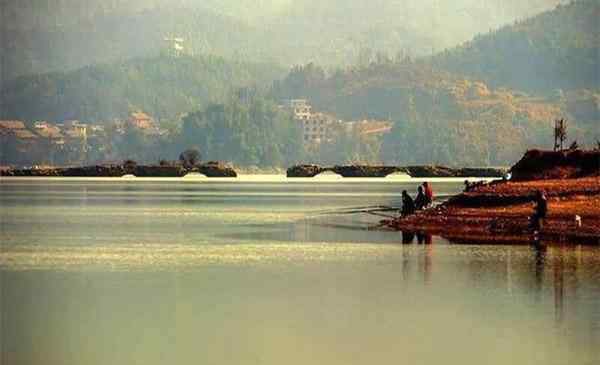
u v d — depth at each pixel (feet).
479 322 253.03
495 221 515.50
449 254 405.39
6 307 287.48
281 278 342.44
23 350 232.32
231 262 398.01
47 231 592.60
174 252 444.96
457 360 215.51
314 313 270.67
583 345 226.38
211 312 274.57
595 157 624.59
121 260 412.16
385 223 602.44
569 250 414.00
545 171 630.74
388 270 357.82
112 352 229.04
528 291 299.79
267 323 257.75
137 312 276.62
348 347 229.45
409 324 253.03
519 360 214.48
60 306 288.71
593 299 282.97
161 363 218.38
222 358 221.25
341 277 341.62
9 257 428.97
